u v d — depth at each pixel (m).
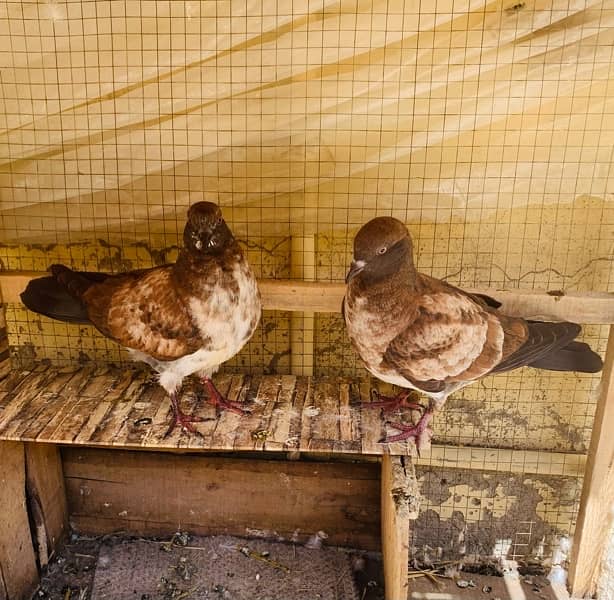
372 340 0.68
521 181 0.80
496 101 0.76
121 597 0.86
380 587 0.89
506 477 0.94
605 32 0.72
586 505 0.85
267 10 0.73
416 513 0.65
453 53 0.74
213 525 0.96
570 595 0.90
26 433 0.71
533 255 0.83
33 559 0.87
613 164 0.78
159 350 0.70
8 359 0.85
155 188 0.83
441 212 0.82
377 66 0.75
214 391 0.78
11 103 0.80
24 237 0.87
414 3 0.72
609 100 0.75
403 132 0.78
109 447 0.94
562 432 0.91
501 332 0.70
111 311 0.71
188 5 0.74
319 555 0.93
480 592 0.91
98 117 0.80
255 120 0.79
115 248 0.87
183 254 0.68
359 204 0.82
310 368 0.91
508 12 0.72
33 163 0.83
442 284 0.72
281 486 0.93
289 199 0.82
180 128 0.80
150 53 0.76
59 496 0.93
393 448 0.69
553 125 0.77
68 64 0.78
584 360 0.75
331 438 0.71
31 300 0.77
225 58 0.76
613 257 0.83
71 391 0.81
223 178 0.82
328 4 0.73
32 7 0.75
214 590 0.87
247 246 0.86
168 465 0.93
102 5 0.75
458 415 0.92
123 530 0.97
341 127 0.78
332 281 0.87
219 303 0.68
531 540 0.97
